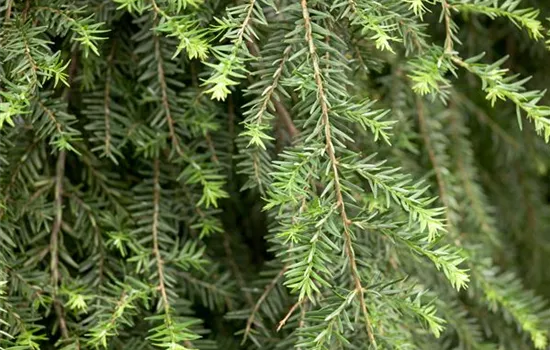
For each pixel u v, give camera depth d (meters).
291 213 0.75
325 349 0.72
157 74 0.79
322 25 0.75
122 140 0.79
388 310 0.77
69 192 0.80
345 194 0.74
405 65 0.85
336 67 0.75
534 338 0.81
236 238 0.88
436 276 0.84
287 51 0.74
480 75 0.74
